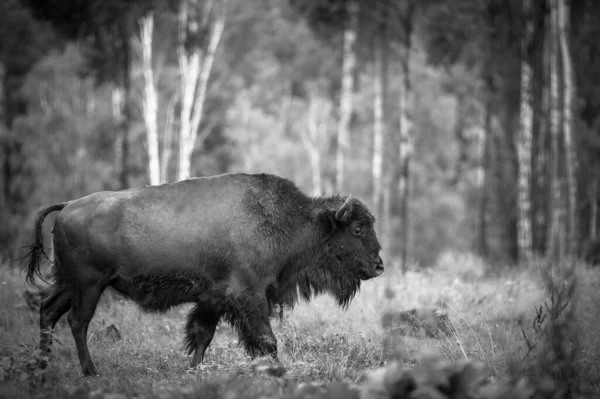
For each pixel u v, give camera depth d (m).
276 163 153.00
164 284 28.80
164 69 138.88
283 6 182.38
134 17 96.12
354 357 29.64
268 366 23.02
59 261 28.72
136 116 149.38
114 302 41.91
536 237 90.75
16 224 93.88
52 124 135.00
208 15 126.00
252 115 158.75
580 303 36.12
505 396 18.12
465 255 62.97
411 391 18.27
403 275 52.50
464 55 93.69
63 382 25.02
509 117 94.69
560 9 69.56
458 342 29.84
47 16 97.19
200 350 29.52
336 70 177.25
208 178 29.94
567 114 68.81
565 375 23.05
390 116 164.38
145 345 33.97
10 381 24.56
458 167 160.25
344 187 157.38
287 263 30.52
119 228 28.27
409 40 93.88
